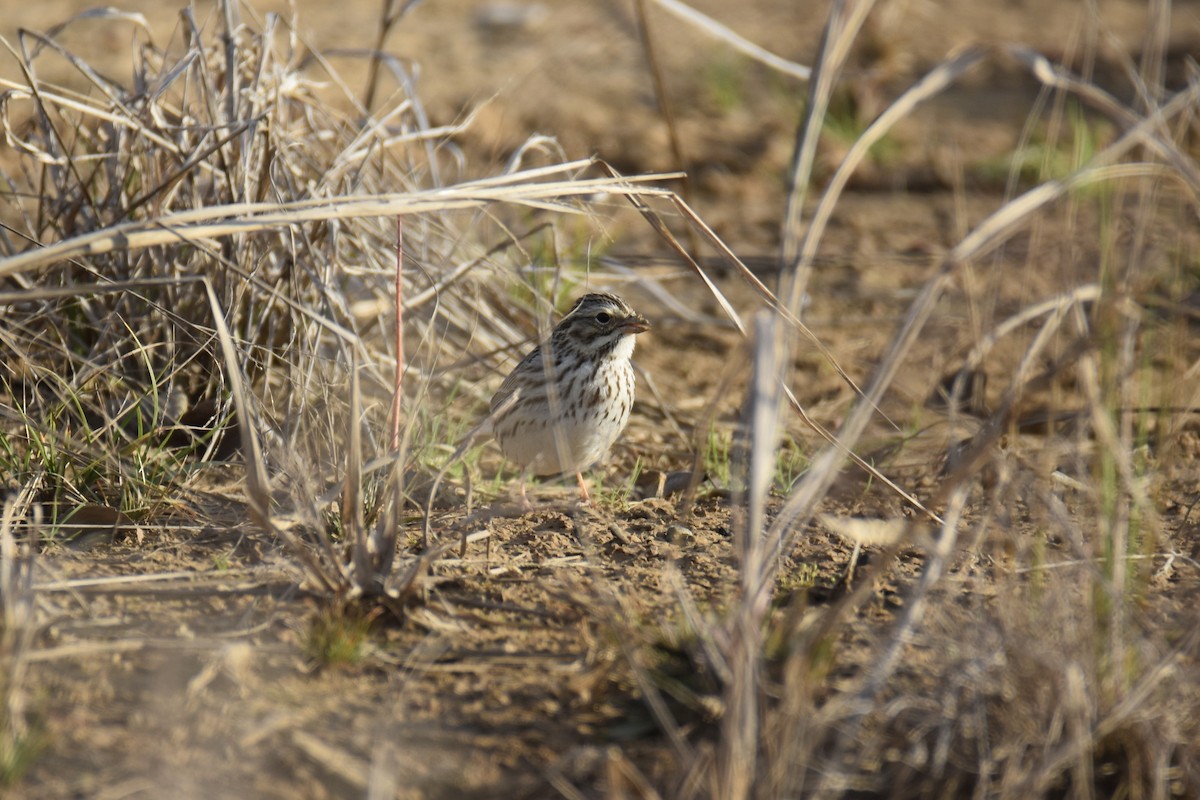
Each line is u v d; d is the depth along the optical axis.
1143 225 10.14
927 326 14.88
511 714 7.69
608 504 11.39
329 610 8.52
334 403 11.37
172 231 8.10
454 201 8.82
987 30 29.03
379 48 15.23
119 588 8.93
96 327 11.82
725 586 9.34
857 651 8.26
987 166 21.48
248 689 7.77
